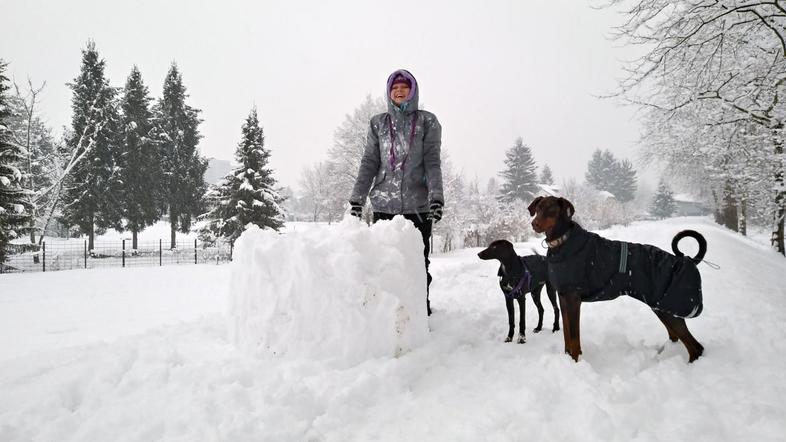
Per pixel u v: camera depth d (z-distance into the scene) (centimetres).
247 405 225
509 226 3034
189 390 240
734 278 663
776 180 1296
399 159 404
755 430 204
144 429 205
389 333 295
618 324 407
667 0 691
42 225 2231
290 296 287
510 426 209
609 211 5134
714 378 262
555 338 373
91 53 2581
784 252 1584
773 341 325
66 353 331
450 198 2747
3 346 477
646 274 300
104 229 2891
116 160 2611
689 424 206
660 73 760
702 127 934
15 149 1803
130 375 268
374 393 247
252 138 2333
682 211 7894
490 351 330
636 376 272
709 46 754
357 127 2742
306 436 207
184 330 381
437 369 289
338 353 280
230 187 2311
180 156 3042
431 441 205
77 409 238
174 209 2962
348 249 294
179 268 1655
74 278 1266
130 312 687
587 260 307
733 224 2350
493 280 680
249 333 298
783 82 740
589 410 215
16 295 901
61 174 2269
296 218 5444
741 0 703
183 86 3141
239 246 319
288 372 260
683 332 303
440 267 911
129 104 2803
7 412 231
